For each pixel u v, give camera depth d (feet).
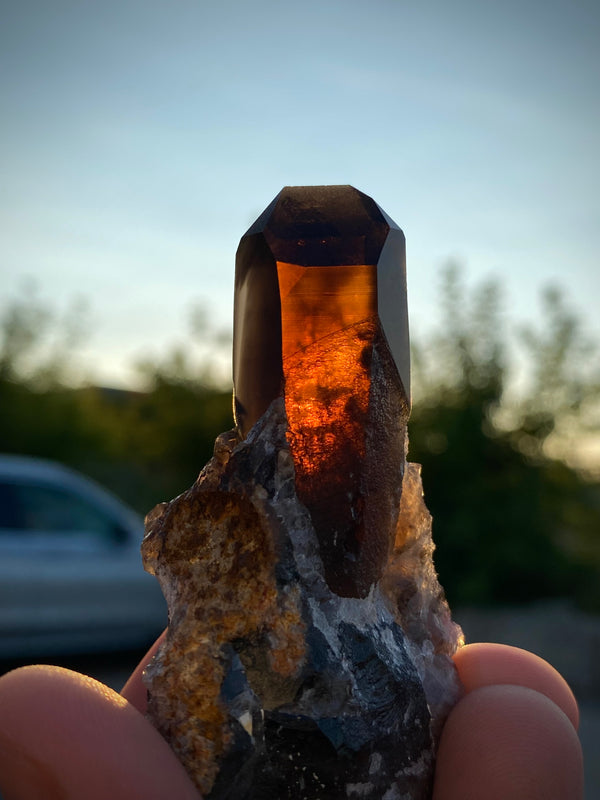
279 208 0.30
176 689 0.29
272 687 0.28
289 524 0.29
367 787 0.28
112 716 0.27
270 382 0.29
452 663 0.34
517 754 0.29
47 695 0.27
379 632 0.30
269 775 0.28
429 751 0.31
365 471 0.29
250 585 0.29
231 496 0.30
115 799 0.26
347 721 0.28
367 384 0.29
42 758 0.26
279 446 0.29
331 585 0.29
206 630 0.29
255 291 0.30
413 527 0.33
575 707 0.35
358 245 0.29
